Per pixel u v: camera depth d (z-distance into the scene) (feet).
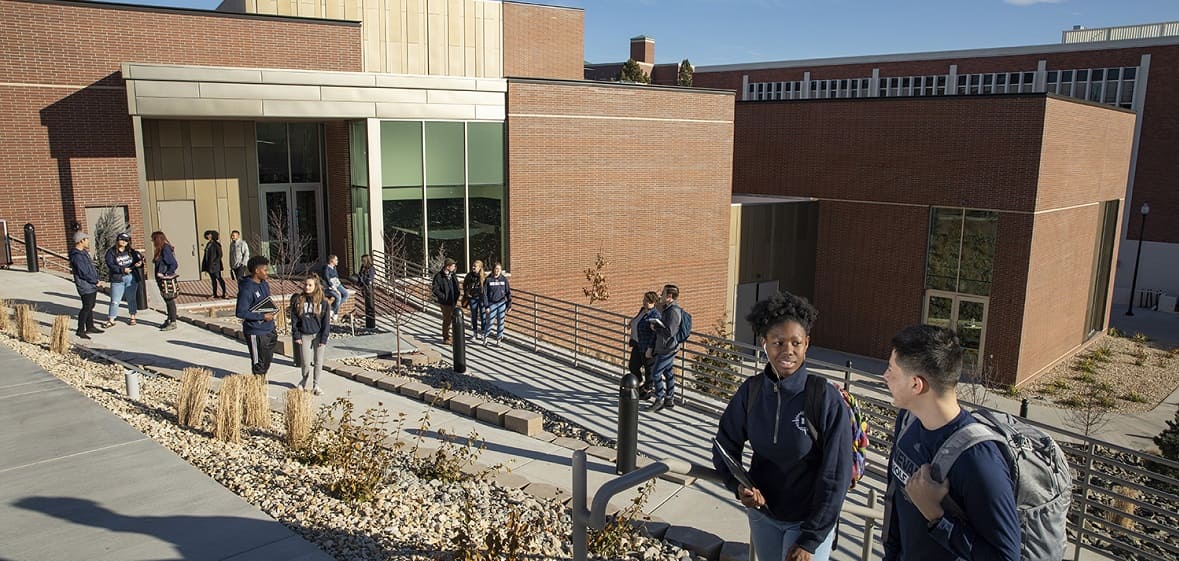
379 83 65.82
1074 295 94.22
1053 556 8.60
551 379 44.39
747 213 89.97
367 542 19.56
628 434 29.35
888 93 158.51
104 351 43.32
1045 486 8.50
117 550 17.61
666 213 80.64
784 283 95.30
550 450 32.22
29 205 63.46
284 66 71.36
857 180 92.68
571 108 73.61
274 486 23.11
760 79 177.99
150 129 69.62
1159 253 128.98
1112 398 79.25
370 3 83.87
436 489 25.44
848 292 95.35
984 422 8.98
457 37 89.86
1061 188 84.17
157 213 70.85
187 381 29.17
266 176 76.69
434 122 69.62
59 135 64.08
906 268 89.61
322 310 37.88
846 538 24.85
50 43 62.80
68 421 26.13
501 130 73.05
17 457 23.06
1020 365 82.17
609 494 12.33
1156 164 127.54
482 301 52.85
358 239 72.90
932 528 8.75
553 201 73.82
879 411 35.01
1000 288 82.33
